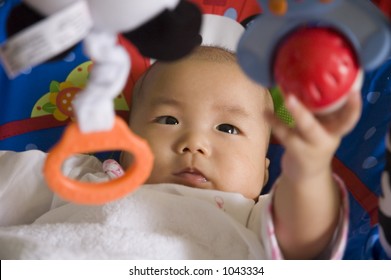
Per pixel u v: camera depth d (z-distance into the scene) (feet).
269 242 2.50
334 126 1.89
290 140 1.97
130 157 3.81
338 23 1.69
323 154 2.01
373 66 1.70
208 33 4.36
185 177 3.38
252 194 3.57
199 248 2.90
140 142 1.64
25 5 1.55
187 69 3.66
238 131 3.59
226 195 3.23
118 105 4.21
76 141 1.58
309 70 1.69
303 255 2.58
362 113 3.91
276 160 4.17
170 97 3.61
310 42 1.70
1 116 4.01
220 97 3.59
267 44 1.75
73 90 4.10
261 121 3.73
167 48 1.61
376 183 3.56
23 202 3.38
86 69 4.14
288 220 2.40
